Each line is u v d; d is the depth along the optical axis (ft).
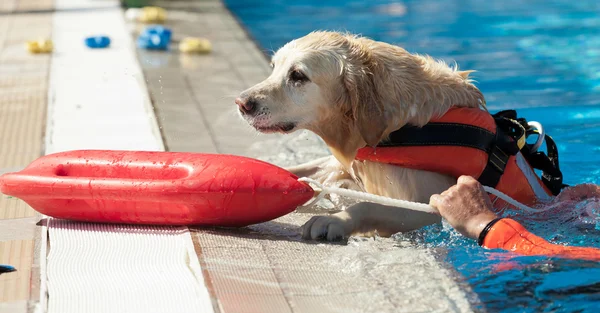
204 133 19.26
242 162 12.50
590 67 25.26
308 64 13.48
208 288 10.29
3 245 11.95
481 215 12.29
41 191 12.37
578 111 20.83
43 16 34.47
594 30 30.40
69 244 11.94
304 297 10.22
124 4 37.73
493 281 10.85
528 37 29.55
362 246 12.27
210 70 25.53
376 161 13.57
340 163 14.97
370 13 35.12
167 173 12.57
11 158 16.52
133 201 12.26
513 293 10.50
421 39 29.53
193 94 22.59
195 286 10.40
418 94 13.20
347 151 13.93
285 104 13.69
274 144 18.86
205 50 28.04
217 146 18.39
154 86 23.39
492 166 13.44
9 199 14.21
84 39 28.76
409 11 35.29
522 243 11.89
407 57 13.60
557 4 36.14
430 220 13.04
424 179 13.33
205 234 12.41
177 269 10.99
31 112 20.10
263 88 13.69
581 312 9.98
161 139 17.84
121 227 12.78
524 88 23.12
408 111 13.10
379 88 13.10
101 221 12.81
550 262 11.46
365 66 13.28
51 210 12.66
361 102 13.15
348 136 13.82
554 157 14.75
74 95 21.76
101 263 11.18
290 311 9.79
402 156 13.17
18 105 20.80
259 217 12.48
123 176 12.70
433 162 13.15
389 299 10.23
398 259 11.61
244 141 18.92
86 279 10.59
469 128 13.25
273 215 12.49
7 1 38.91
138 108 20.48
